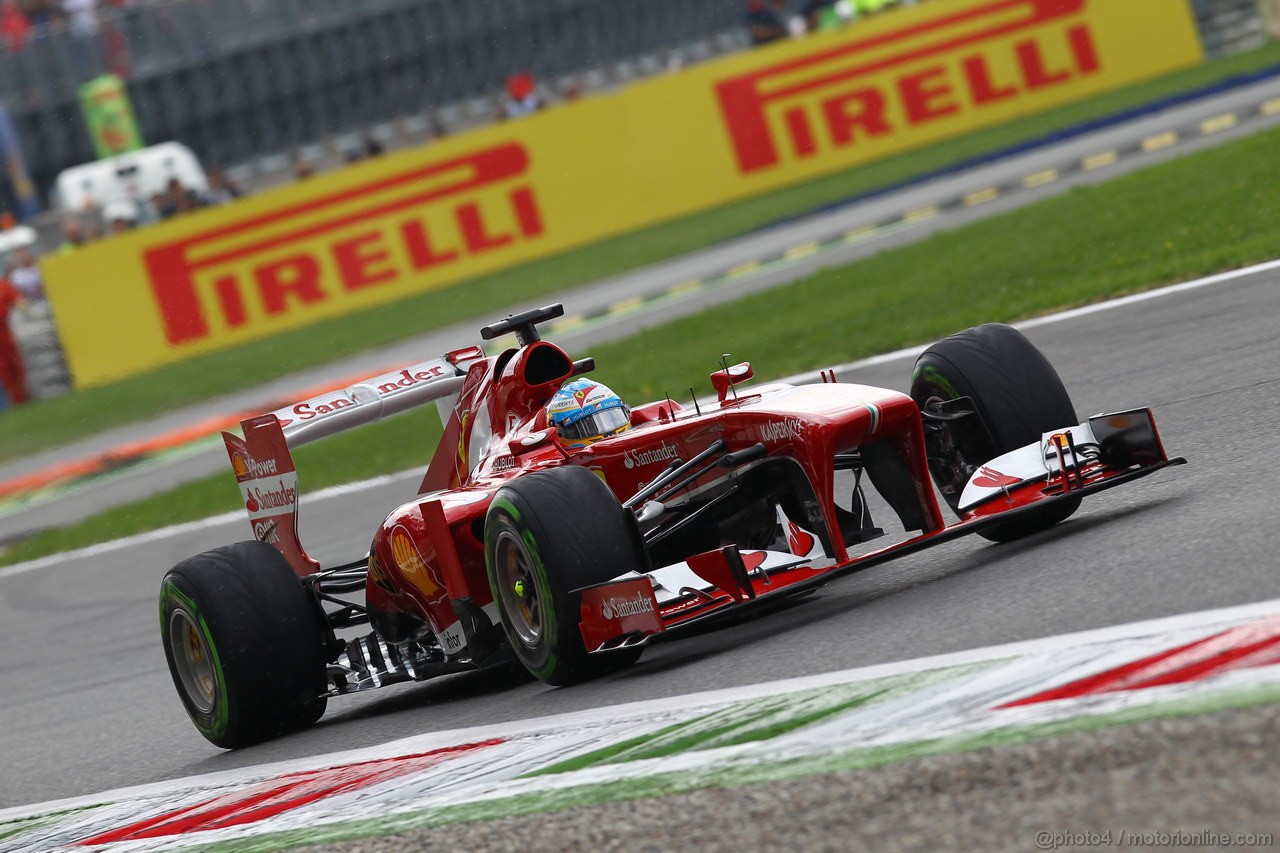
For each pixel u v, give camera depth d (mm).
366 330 90000
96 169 113500
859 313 56750
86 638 41625
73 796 24672
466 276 97250
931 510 21312
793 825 13148
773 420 21344
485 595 23766
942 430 23078
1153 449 21531
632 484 23453
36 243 115875
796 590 19672
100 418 86250
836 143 100750
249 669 24609
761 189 100500
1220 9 110500
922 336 48750
